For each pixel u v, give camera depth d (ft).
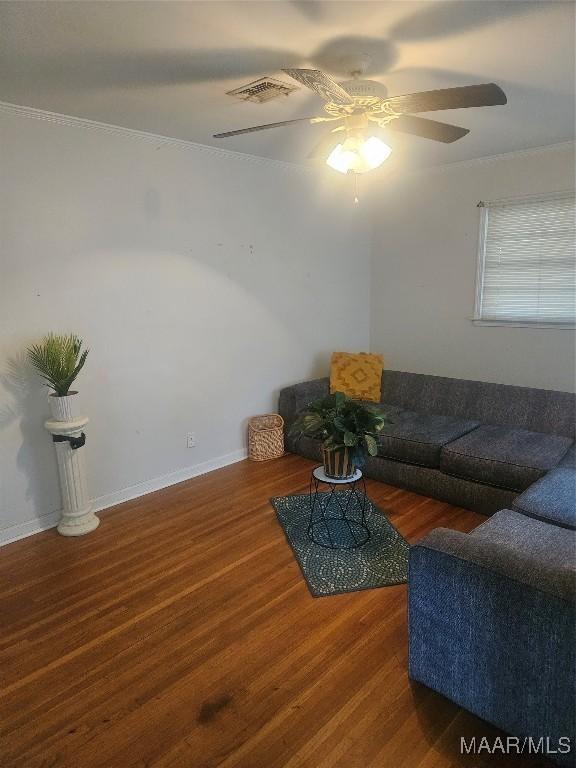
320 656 6.42
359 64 7.01
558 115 9.63
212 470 12.78
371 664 6.28
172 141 10.75
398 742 5.22
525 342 13.20
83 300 9.87
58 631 6.93
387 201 15.37
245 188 12.45
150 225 10.71
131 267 10.52
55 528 9.86
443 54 6.85
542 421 11.60
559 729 4.72
